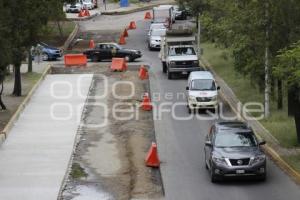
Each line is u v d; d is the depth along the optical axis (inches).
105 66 2197.3
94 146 1247.5
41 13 1626.5
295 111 1169.4
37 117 1477.6
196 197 925.2
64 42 2704.2
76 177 1048.2
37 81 1894.7
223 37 1581.0
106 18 3462.1
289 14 1172.5
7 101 1625.2
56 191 965.8
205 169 1083.3
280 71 1050.7
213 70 2082.9
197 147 1232.2
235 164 979.3
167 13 2913.4
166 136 1321.4
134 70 2126.0
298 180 987.9
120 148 1232.8
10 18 1449.3
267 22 1235.2
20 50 1604.3
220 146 1016.2
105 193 962.7
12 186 992.2
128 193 960.3
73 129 1374.3
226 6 1536.7
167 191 960.9
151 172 1077.1
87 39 2839.6
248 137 1033.5
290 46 1112.8
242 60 1348.4
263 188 959.6
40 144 1251.8
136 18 3444.9
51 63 2295.8
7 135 1316.4
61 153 1189.1
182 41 2027.6
